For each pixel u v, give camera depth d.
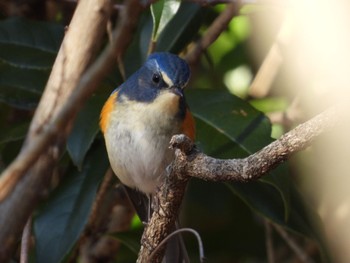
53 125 4.52
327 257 10.05
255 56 13.02
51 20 12.15
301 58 11.65
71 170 10.24
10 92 10.43
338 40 7.99
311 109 11.82
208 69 13.16
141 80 10.05
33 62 10.49
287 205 9.07
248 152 9.34
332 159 11.81
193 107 9.94
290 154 6.29
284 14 11.41
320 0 7.68
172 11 8.98
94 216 11.05
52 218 9.53
